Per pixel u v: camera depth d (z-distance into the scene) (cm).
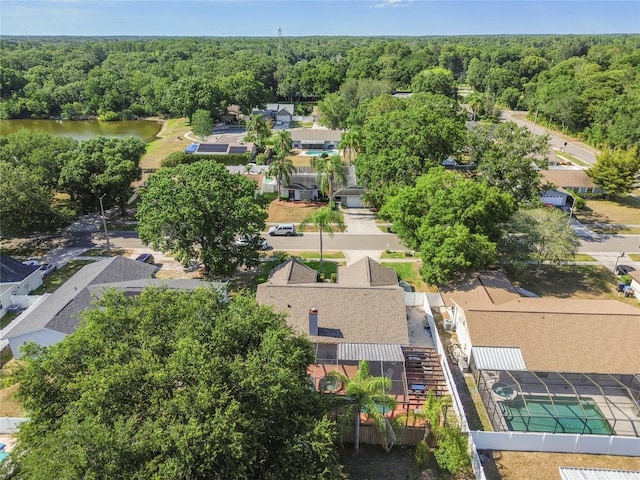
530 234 4881
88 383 2212
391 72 17175
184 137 12044
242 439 2075
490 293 4266
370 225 6744
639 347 3519
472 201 4716
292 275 4616
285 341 2628
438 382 3559
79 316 3094
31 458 2038
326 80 16375
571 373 3447
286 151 7700
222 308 2886
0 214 5488
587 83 12800
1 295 4544
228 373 2320
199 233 4750
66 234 6450
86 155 6575
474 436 3025
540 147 6081
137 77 16150
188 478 1988
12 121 14538
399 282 5066
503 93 16062
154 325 2661
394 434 2845
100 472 1919
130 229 6625
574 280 5197
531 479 2839
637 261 5606
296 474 2228
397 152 6475
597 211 7206
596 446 3009
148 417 2156
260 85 14375
